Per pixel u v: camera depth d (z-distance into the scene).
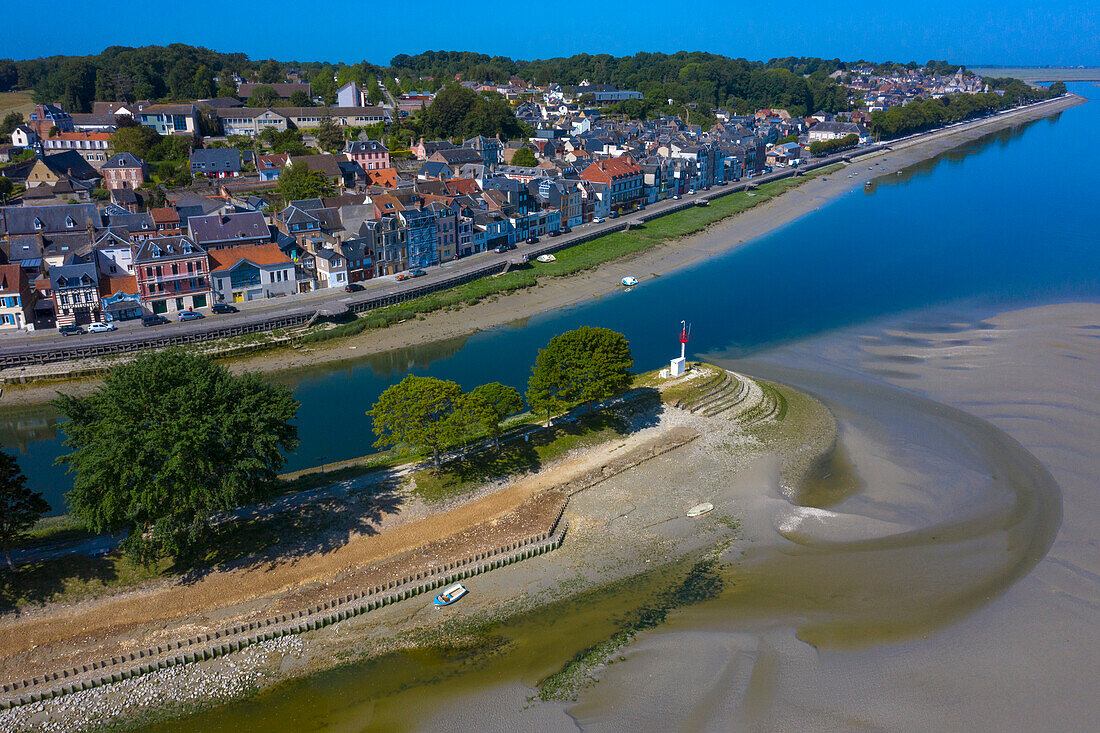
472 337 135.62
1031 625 64.44
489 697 58.41
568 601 69.38
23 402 109.12
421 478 86.44
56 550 73.06
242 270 138.75
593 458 93.19
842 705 56.78
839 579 71.31
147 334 122.44
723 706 56.84
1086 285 154.12
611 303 153.00
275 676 61.06
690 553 76.19
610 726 55.28
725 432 100.19
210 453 69.56
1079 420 99.69
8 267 123.38
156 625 65.00
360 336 133.12
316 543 75.38
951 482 87.31
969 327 133.88
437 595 70.00
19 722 57.03
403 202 173.62
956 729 54.62
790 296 155.12
